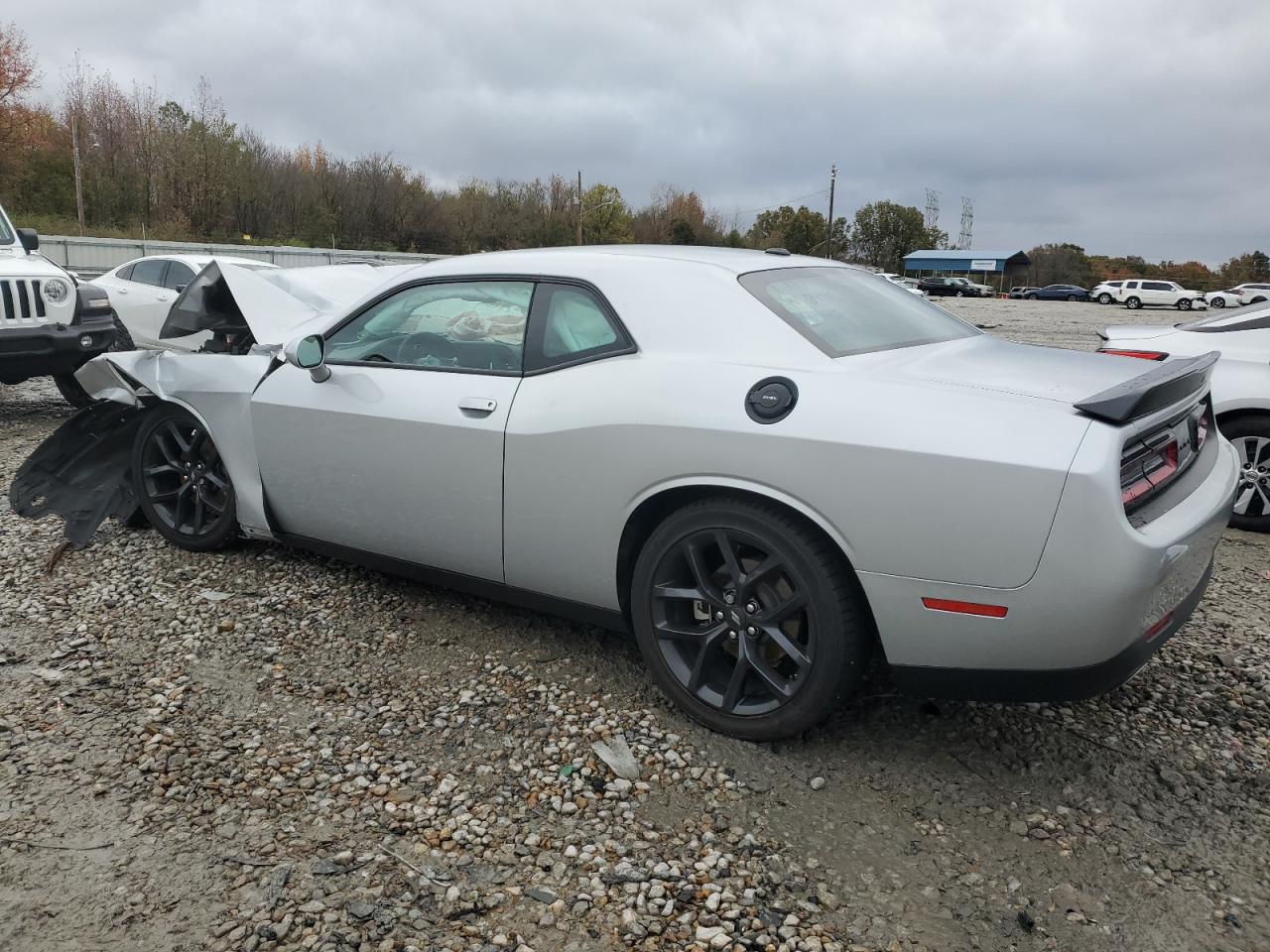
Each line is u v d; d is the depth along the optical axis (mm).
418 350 3625
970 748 2963
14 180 43812
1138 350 6047
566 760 2877
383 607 3975
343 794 2682
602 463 3025
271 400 3947
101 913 2199
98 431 4824
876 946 2148
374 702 3205
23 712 3098
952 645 2576
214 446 4363
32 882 2303
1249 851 2488
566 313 3268
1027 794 2730
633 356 3068
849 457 2580
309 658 3518
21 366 7656
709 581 2963
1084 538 2357
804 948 2135
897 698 3252
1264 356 5383
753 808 2652
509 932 2172
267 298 4602
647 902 2273
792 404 2703
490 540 3395
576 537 3162
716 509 2840
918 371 2787
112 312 8492
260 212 50375
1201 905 2283
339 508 3826
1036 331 24922
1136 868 2420
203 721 3064
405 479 3555
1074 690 2531
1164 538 2451
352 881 2326
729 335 2959
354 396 3680
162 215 47844
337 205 53625
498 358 3391
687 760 2875
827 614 2707
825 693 2762
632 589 3105
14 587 4156
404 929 2170
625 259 3264
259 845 2453
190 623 3803
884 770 2846
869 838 2533
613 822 2582
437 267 3693
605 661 3516
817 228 94062
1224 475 3025
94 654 3523
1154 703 3260
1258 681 3422
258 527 4230
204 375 4254
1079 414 2463
